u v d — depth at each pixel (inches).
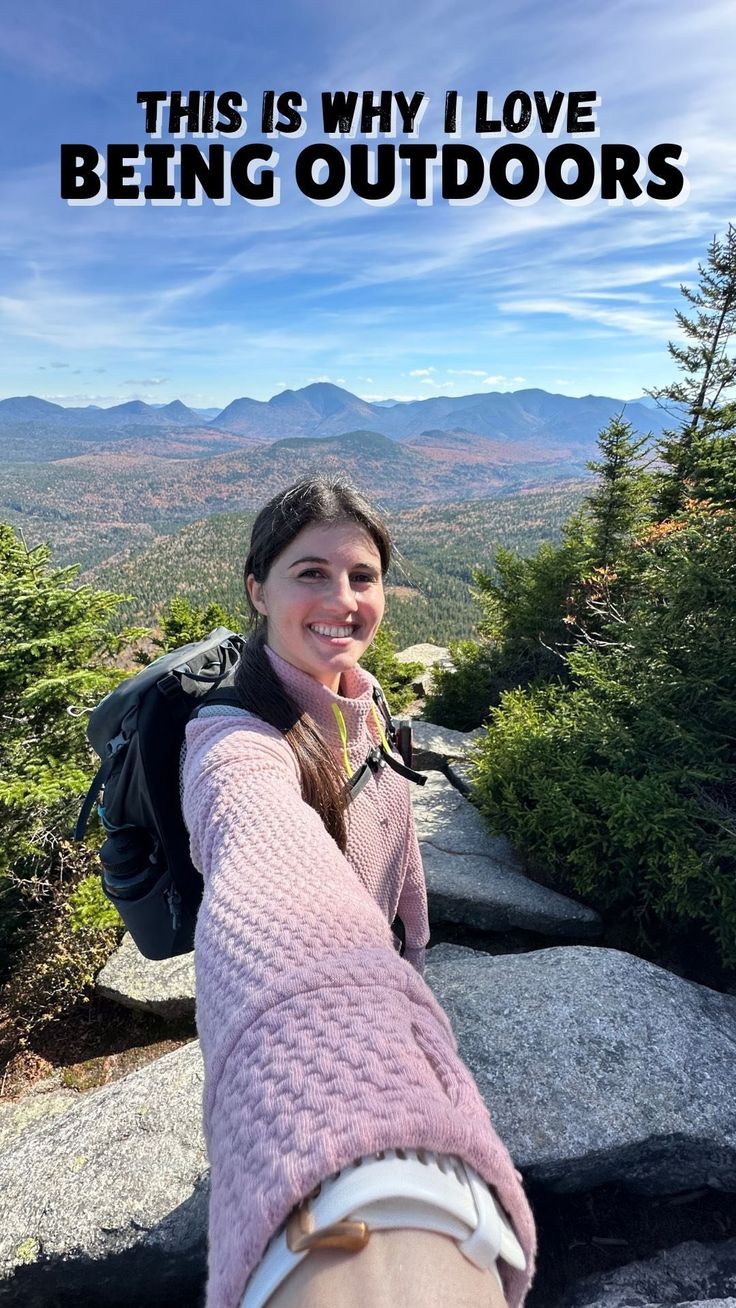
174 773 56.4
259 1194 17.4
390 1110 18.5
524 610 418.9
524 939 169.9
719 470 312.8
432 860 191.3
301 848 31.7
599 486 422.3
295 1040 21.5
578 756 182.1
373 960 25.3
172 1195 95.0
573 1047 105.3
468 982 121.6
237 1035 22.6
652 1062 103.0
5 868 236.4
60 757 262.2
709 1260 89.7
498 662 452.1
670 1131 92.9
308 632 46.4
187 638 457.1
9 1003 188.7
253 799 35.4
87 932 194.4
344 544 45.5
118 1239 91.5
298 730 44.7
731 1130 94.2
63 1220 93.7
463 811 223.9
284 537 45.9
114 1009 182.9
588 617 368.5
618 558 386.9
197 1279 93.1
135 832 61.6
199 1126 105.0
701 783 160.4
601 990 116.8
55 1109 155.4
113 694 59.4
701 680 165.9
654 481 437.4
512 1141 91.9
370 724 58.6
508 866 190.1
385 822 59.4
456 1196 17.3
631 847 152.6
